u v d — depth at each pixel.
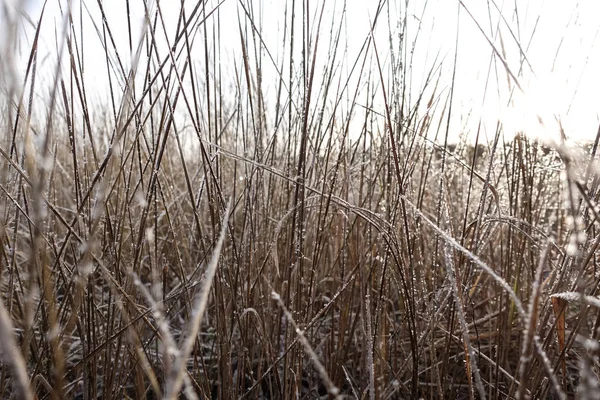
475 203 1.72
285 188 1.52
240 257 1.23
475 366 0.79
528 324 0.63
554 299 0.93
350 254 1.66
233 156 1.06
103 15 0.93
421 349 1.10
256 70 1.29
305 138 1.11
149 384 1.24
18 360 0.40
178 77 0.95
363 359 1.19
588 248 0.99
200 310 0.52
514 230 1.35
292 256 1.23
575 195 1.12
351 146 1.49
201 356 1.06
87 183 1.08
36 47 0.81
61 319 1.05
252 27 1.20
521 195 1.43
